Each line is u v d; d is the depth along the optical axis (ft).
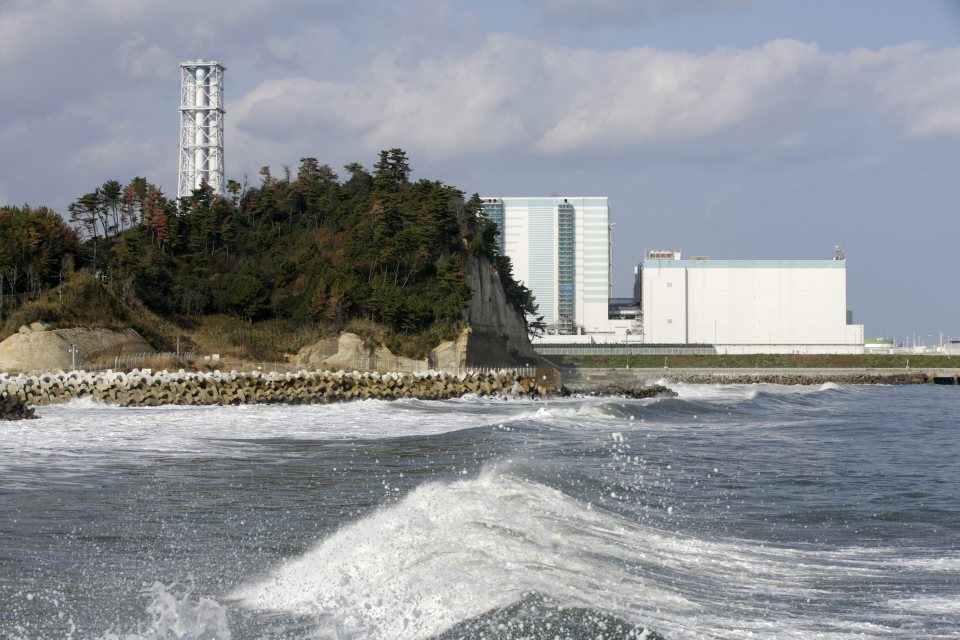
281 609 50.62
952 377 532.73
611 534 69.21
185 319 358.02
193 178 529.04
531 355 481.46
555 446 139.23
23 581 57.93
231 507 84.23
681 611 50.80
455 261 386.73
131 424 164.76
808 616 52.21
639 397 322.14
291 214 439.63
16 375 261.44
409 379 297.94
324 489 94.63
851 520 84.12
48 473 105.09
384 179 432.66
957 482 108.88
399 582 52.31
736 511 87.51
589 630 44.75
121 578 58.90
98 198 378.94
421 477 103.19
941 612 53.67
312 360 343.46
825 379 515.09
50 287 317.01
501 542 60.03
